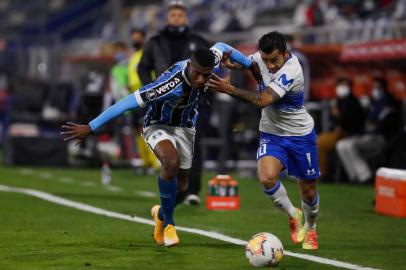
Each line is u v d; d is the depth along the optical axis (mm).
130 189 49031
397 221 35531
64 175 58969
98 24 105875
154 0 101938
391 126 52531
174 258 24609
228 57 26500
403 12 67500
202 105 38438
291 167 26984
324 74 61125
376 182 39094
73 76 87250
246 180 57188
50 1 115938
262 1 85625
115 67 57938
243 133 64188
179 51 38656
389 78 57500
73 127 25016
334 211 39438
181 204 40625
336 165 54688
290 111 26219
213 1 91750
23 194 44281
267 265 23125
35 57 94562
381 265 23891
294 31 65375
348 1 74625
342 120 53812
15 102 79625
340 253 26156
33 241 27891
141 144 58531
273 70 25594
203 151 65500
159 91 25188
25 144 66500
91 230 30781
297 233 27422
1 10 118375
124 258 24531
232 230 31422
